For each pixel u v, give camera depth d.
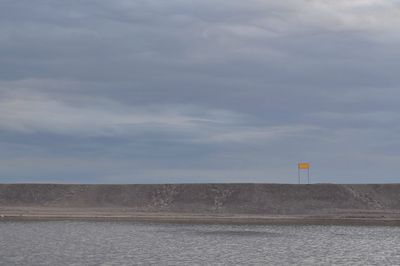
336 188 119.88
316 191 119.25
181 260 49.44
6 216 94.50
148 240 64.56
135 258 50.34
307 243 62.94
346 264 48.53
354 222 93.75
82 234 70.75
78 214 101.25
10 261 47.94
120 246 58.72
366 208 113.50
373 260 50.81
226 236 69.56
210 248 57.59
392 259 51.50
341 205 114.25
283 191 119.44
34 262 47.53
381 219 95.00
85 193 124.31
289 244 61.78
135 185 126.44
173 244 60.72
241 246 59.53
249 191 119.94
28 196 123.06
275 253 54.59
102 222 90.31
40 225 83.12
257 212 111.38
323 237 69.75
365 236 71.38
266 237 68.94
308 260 50.41
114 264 46.97
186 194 121.19
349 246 60.62
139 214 104.19
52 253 53.00
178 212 111.94
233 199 117.75
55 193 124.44
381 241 65.75
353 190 120.88
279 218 96.69
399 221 93.62
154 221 93.06
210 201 117.94
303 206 113.38
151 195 122.31
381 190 121.81
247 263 48.28
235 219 95.75
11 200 121.25
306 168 122.75
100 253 53.34
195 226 84.31
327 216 102.00
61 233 71.62
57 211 107.69
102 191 124.94
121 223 88.81
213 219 95.69
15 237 66.25
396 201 117.56
